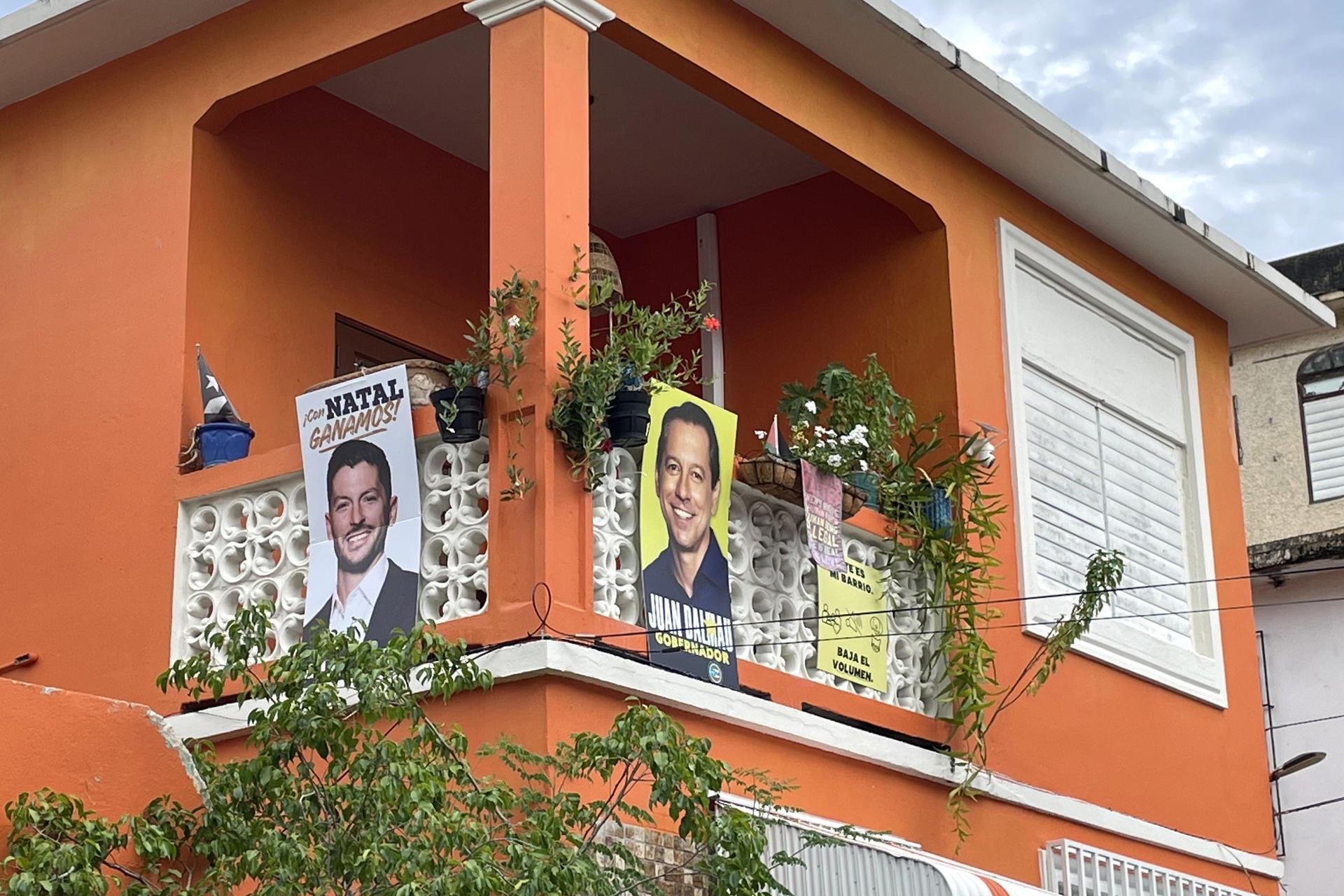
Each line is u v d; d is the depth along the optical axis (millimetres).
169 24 11312
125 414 10883
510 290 9266
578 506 9102
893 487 11250
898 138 12250
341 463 9641
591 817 8062
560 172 9523
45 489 11062
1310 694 18172
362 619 9039
